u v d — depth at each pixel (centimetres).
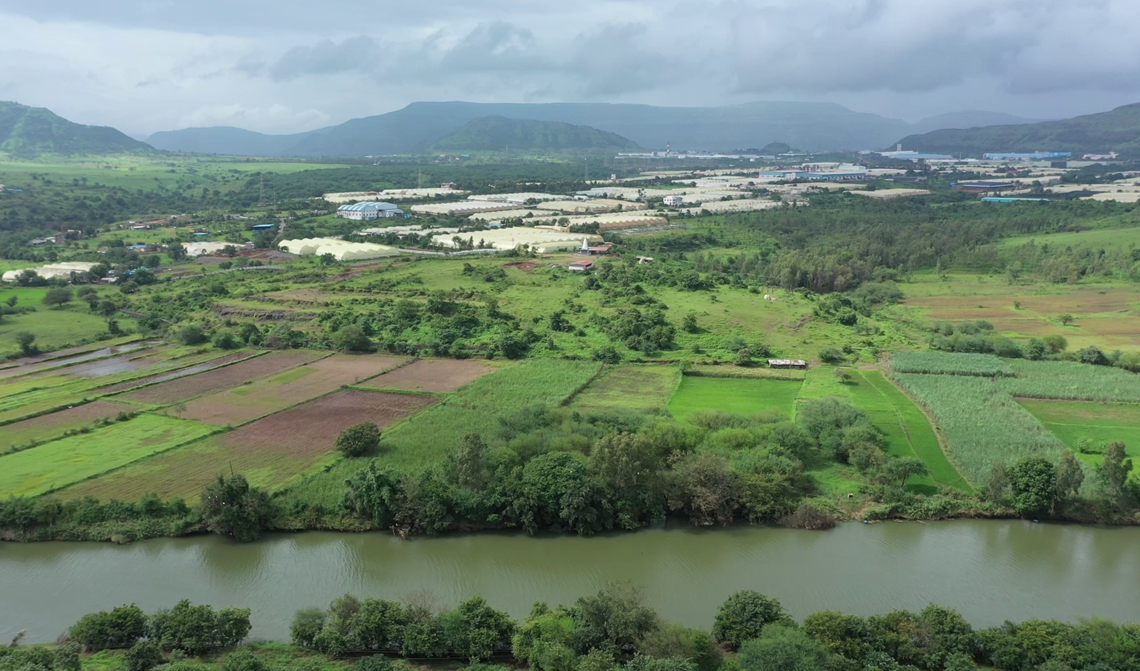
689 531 9712
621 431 11625
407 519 9556
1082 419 12838
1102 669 6322
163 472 10656
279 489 10050
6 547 9144
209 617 7281
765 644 6562
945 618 7062
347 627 7312
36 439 11850
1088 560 9000
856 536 9562
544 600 8169
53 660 6688
